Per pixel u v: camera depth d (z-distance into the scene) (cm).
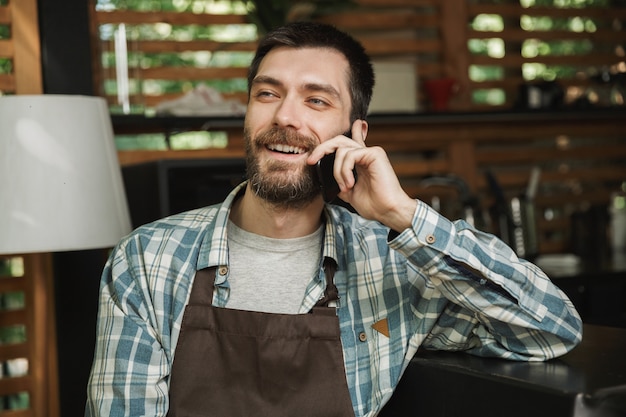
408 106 359
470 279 169
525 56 394
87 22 307
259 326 173
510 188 401
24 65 303
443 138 382
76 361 302
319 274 180
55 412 302
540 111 368
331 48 186
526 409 149
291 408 171
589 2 416
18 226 238
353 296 183
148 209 281
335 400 171
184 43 344
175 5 368
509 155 395
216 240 181
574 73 416
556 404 143
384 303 183
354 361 179
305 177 178
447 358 175
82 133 246
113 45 313
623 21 414
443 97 370
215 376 172
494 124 389
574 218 388
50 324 303
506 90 399
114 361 173
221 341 174
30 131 240
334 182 176
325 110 182
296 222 183
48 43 302
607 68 411
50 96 243
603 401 142
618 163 422
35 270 275
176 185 271
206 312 176
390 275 185
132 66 316
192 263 181
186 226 187
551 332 168
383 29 380
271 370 172
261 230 185
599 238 382
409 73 359
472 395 159
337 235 188
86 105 249
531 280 171
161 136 379
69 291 302
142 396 172
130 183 300
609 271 329
